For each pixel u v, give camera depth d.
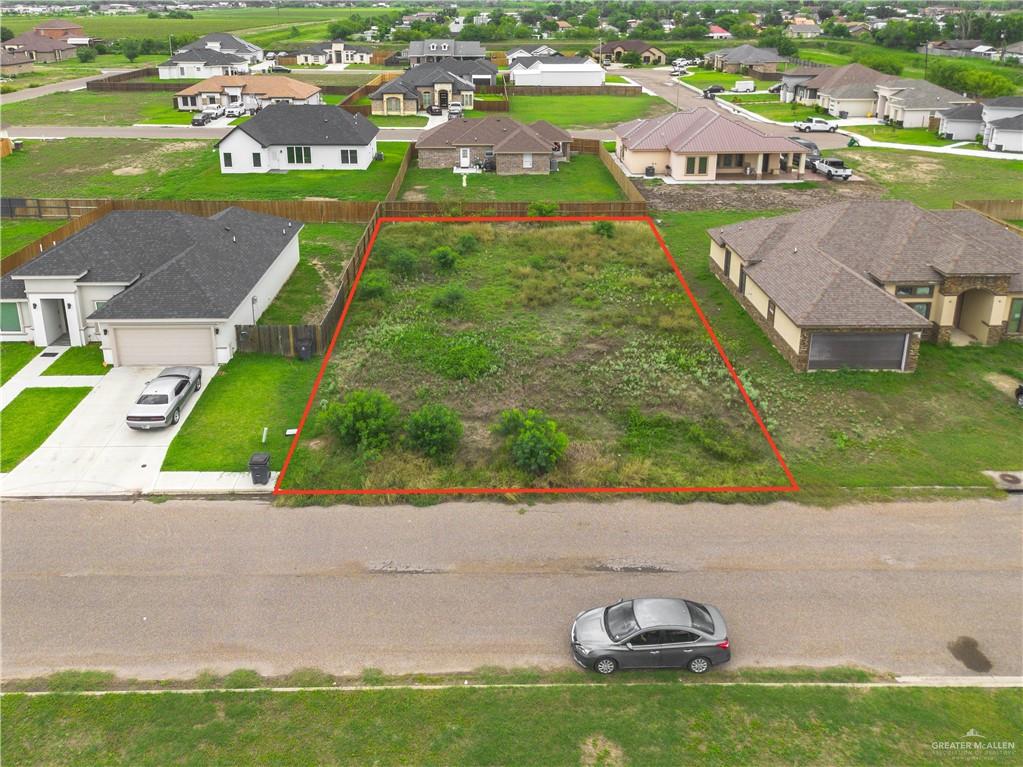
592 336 39.75
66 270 37.22
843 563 23.34
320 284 46.47
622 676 19.36
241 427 30.89
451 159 75.44
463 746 17.30
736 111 107.94
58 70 152.88
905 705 18.45
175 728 17.72
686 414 32.31
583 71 128.75
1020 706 18.53
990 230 41.47
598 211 59.50
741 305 43.53
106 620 20.98
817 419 31.78
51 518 25.33
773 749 17.27
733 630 20.73
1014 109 82.12
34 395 33.16
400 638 20.42
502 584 22.45
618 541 24.31
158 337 35.59
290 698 18.53
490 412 32.38
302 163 74.31
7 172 72.00
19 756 17.06
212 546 24.02
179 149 81.69
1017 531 24.94
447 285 46.66
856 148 83.44
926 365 36.31
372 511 25.83
